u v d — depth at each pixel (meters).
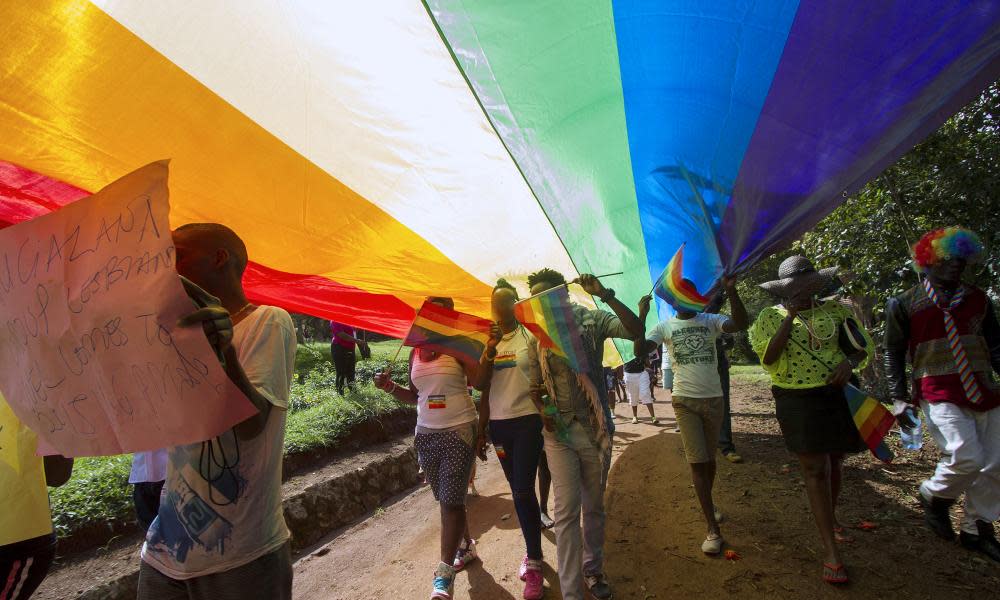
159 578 1.71
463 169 2.78
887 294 6.74
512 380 3.58
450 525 3.50
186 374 1.39
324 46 2.19
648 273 3.89
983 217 5.63
